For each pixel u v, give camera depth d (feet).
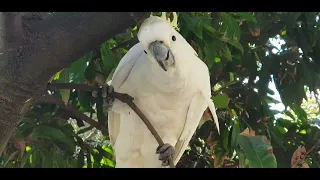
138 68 9.25
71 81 11.13
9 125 6.85
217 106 13.32
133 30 13.42
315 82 16.78
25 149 13.23
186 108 10.12
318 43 16.84
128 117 9.92
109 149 15.99
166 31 8.04
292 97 16.87
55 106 14.87
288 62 16.92
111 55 12.03
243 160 13.20
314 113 25.99
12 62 6.41
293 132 17.39
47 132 12.40
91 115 15.47
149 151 10.46
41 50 6.30
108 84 9.71
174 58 8.35
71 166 13.55
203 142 17.44
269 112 17.01
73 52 6.31
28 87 6.60
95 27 6.03
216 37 12.48
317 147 16.11
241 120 15.33
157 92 9.41
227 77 16.35
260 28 16.14
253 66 16.25
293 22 16.26
